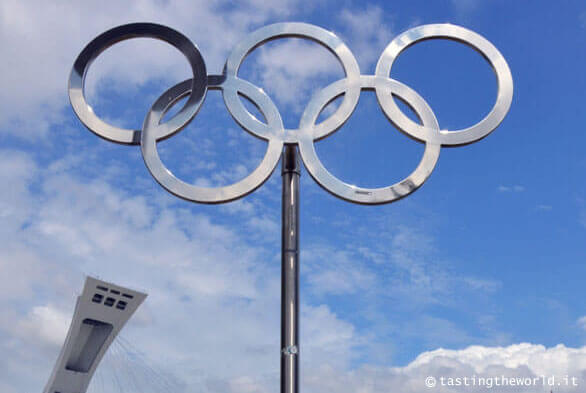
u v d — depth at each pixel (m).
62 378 78.62
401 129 14.53
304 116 14.52
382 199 13.82
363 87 14.80
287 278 13.86
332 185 13.88
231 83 14.94
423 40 15.45
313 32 15.33
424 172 14.14
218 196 13.94
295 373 13.14
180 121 14.55
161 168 14.20
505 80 14.95
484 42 15.32
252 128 14.44
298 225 14.34
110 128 14.83
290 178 14.63
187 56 15.12
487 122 14.61
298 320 13.59
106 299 77.00
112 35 15.34
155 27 15.33
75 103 14.94
